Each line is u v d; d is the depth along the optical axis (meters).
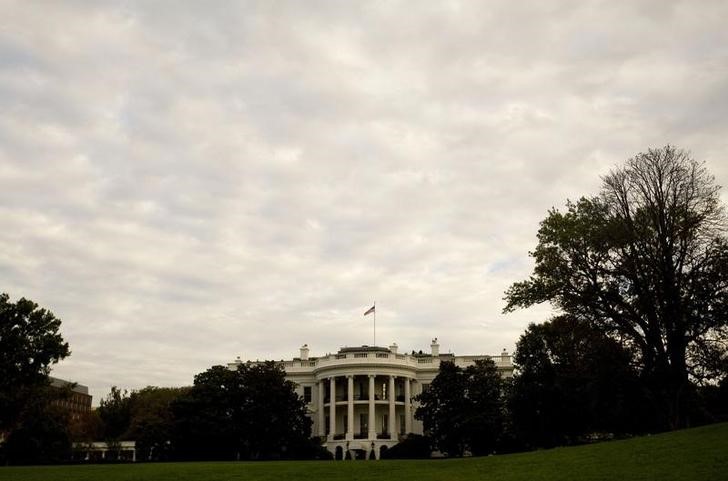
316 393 93.06
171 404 77.56
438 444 73.44
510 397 72.44
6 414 69.31
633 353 51.44
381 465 40.03
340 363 86.94
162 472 38.62
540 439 69.12
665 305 49.50
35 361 68.31
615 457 31.83
